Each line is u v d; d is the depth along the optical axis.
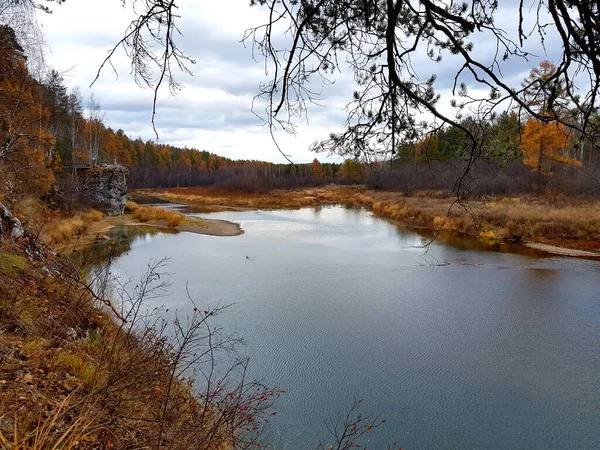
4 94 7.38
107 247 18.94
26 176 14.56
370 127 2.50
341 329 10.82
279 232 27.41
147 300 12.20
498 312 12.15
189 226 28.77
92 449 2.96
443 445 6.60
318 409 7.38
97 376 3.98
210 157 101.25
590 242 20.70
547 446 6.61
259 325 10.95
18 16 6.18
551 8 1.76
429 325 11.18
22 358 4.05
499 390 8.10
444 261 18.33
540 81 2.04
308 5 2.23
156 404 4.19
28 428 2.85
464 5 2.32
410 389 8.10
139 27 1.89
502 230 22.95
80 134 40.00
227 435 4.43
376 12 2.25
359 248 21.66
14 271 5.77
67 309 5.53
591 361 9.23
